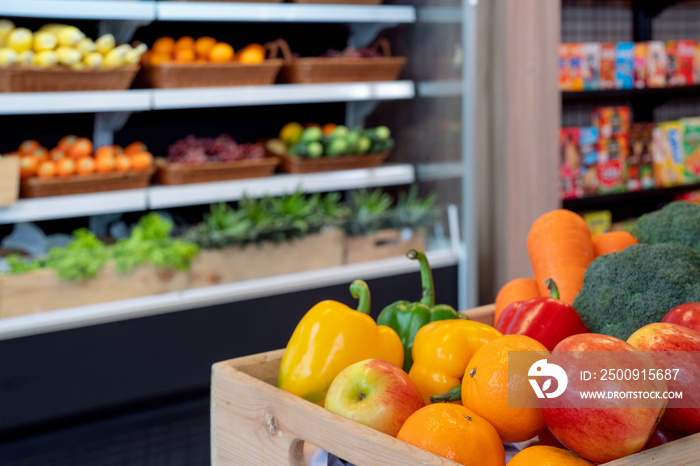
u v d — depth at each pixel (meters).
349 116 3.26
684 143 3.69
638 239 0.96
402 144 3.03
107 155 2.51
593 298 0.76
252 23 3.07
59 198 2.38
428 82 2.88
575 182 3.36
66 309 2.26
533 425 0.60
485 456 0.56
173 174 2.60
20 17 2.55
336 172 2.89
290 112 3.20
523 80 2.89
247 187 2.71
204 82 2.57
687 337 0.59
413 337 0.80
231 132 3.10
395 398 0.63
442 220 2.93
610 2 3.90
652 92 3.53
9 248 2.40
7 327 2.11
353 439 0.56
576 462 0.55
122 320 2.30
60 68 2.28
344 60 2.79
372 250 2.82
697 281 0.72
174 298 2.40
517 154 2.93
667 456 0.53
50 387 2.20
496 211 3.00
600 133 3.44
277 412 0.64
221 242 2.51
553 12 2.91
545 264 0.92
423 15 2.84
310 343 0.72
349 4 2.74
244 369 0.74
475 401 0.61
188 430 2.36
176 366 2.41
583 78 3.36
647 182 3.59
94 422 2.30
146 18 2.39
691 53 3.71
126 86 2.45
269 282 2.58
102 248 2.36
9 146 2.66
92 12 2.28
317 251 2.70
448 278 2.87
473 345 0.72
